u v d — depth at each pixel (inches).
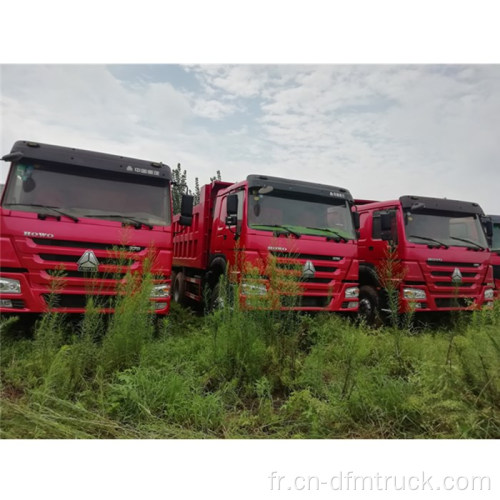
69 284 230.1
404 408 145.2
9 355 192.4
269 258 222.5
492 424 142.5
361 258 371.2
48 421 133.3
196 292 376.2
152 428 138.1
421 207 335.0
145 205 265.0
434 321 342.0
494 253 426.9
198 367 190.9
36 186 239.0
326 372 193.9
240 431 143.3
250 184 281.9
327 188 308.8
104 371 176.6
